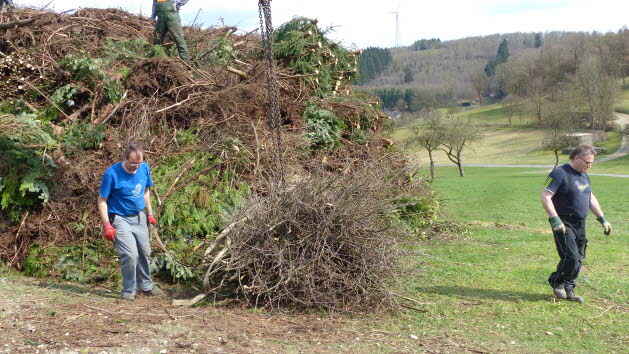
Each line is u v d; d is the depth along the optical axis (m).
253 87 9.01
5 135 6.63
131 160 5.16
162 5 9.33
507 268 6.99
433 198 10.02
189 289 5.84
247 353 3.79
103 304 5.00
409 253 5.70
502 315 5.07
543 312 5.18
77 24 9.98
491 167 65.31
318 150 9.09
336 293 5.23
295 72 10.25
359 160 9.20
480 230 9.89
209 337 4.13
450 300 5.55
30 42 8.74
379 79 166.88
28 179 6.38
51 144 6.97
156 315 4.70
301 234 5.26
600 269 6.88
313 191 5.43
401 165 9.38
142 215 5.45
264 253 5.20
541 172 54.03
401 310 5.15
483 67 176.12
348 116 10.21
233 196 7.09
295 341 4.16
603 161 64.50
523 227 10.30
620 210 13.23
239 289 5.42
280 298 5.14
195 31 11.63
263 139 8.21
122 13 11.45
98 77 8.02
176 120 8.41
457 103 147.38
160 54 8.97
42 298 5.02
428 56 193.75
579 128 83.31
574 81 84.25
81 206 6.62
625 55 104.75
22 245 6.32
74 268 6.04
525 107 101.69
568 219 5.57
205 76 9.15
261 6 5.84
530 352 4.10
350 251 5.28
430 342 4.25
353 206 5.34
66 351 3.66
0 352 3.58
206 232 6.68
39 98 7.94
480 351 4.08
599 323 4.88
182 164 7.41
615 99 86.06
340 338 4.29
